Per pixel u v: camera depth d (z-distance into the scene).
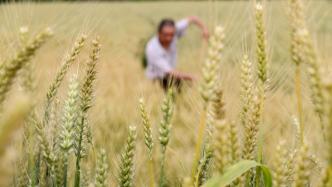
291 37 1.74
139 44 8.17
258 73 1.85
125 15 22.12
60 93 2.08
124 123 4.04
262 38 1.83
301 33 1.37
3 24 1.76
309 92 1.90
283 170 1.54
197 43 15.70
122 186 1.85
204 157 1.83
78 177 1.97
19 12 1.85
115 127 3.57
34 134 2.06
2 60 1.51
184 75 4.58
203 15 25.67
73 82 1.92
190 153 3.26
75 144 1.98
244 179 1.73
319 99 1.34
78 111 1.95
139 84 2.20
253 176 1.98
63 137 1.88
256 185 1.84
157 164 3.65
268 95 2.25
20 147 2.02
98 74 2.03
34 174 1.94
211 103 1.56
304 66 1.94
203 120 1.49
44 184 2.06
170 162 3.02
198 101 2.06
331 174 1.31
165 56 7.54
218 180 1.52
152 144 1.85
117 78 5.95
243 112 1.89
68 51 2.05
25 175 2.02
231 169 1.54
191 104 2.08
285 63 2.27
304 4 1.91
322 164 1.86
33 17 1.86
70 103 1.90
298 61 1.74
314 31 1.83
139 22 17.05
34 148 2.06
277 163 1.54
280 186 1.54
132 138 1.85
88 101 1.95
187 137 3.78
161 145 1.81
